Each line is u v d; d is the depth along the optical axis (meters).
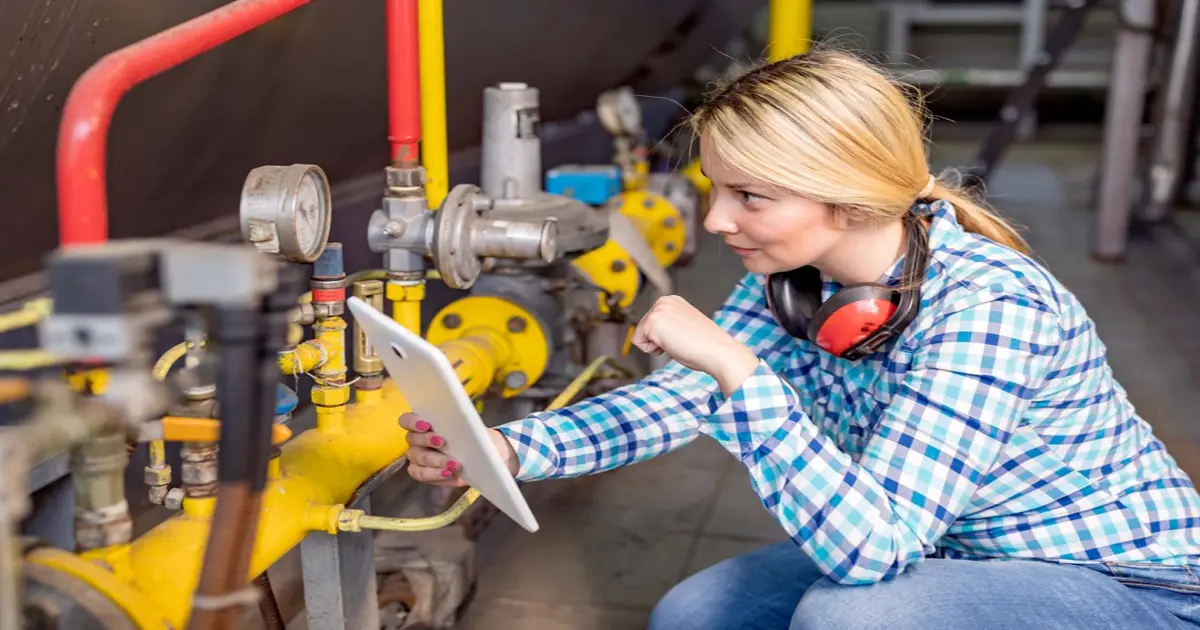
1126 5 4.16
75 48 1.11
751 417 1.00
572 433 1.20
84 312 0.66
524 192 1.87
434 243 1.30
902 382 1.09
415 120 1.33
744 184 1.04
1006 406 1.01
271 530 1.03
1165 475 1.16
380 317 0.91
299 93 1.67
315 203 1.10
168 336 1.53
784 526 1.03
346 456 1.19
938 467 1.01
